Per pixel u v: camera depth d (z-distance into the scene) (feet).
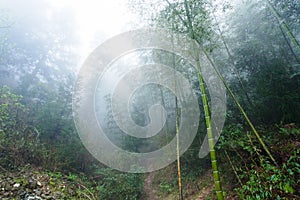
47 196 14.43
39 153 19.52
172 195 17.11
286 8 16.65
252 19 19.81
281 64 16.29
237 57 19.08
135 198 17.26
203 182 16.37
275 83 14.90
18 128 20.57
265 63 17.28
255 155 11.42
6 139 18.25
